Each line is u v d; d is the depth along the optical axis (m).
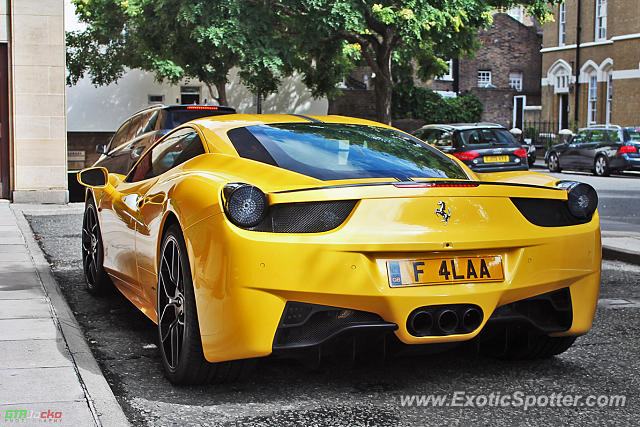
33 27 13.09
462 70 41.72
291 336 3.31
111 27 26.16
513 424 3.28
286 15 20.16
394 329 3.35
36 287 5.79
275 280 3.21
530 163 30.39
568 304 3.75
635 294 6.26
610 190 17.97
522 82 43.25
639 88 33.22
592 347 4.56
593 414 3.41
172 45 20.80
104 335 4.86
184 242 3.61
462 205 3.46
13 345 4.16
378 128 4.54
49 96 13.24
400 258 3.35
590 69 36.19
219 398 3.58
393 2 19.22
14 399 3.31
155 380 3.87
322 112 33.06
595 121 36.00
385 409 3.44
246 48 18.89
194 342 3.52
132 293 5.01
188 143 4.45
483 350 4.18
